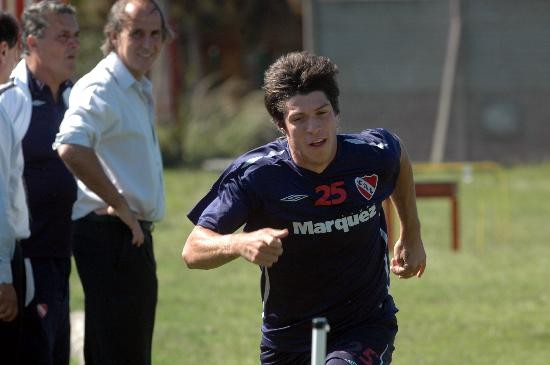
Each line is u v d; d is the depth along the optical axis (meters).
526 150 91.00
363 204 17.77
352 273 18.11
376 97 90.75
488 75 90.75
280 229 17.72
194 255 16.83
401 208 19.39
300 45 122.44
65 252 24.42
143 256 22.95
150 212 23.28
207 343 33.41
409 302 40.38
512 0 90.25
